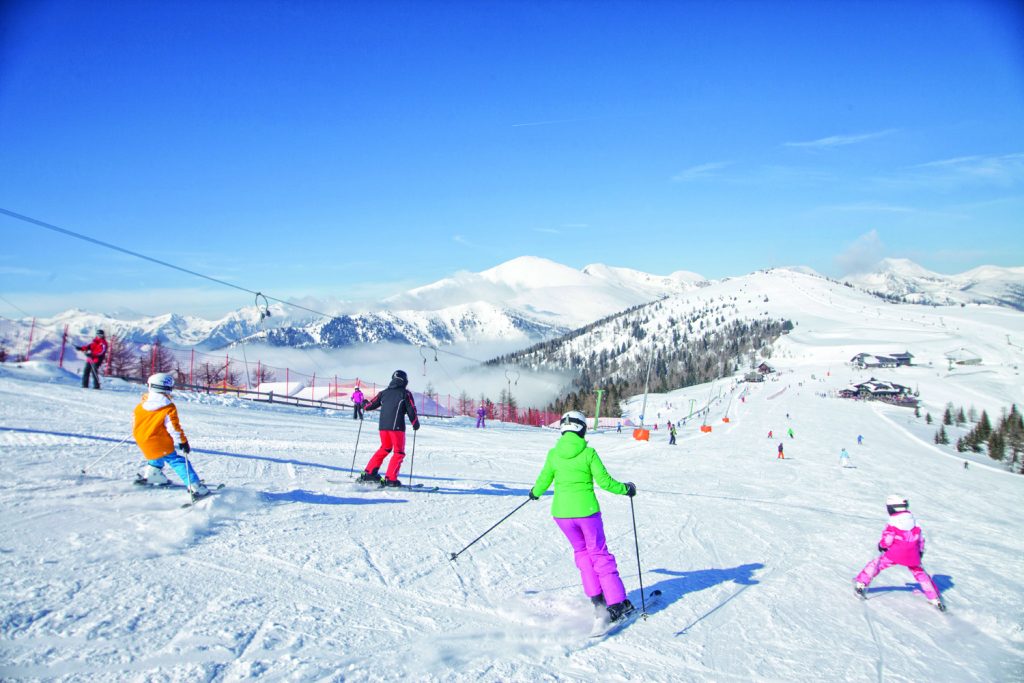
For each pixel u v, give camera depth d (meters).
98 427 13.81
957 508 21.73
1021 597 7.76
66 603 4.50
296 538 6.75
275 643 4.30
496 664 4.45
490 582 6.30
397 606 5.35
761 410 106.19
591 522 5.58
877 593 7.63
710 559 8.52
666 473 24.33
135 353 53.00
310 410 34.91
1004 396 126.12
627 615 5.39
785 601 6.87
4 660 3.65
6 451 9.77
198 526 6.61
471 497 10.67
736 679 4.68
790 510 14.91
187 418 19.72
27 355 38.75
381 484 10.17
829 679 4.86
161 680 3.62
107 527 6.30
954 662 5.48
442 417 46.56
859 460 45.44
